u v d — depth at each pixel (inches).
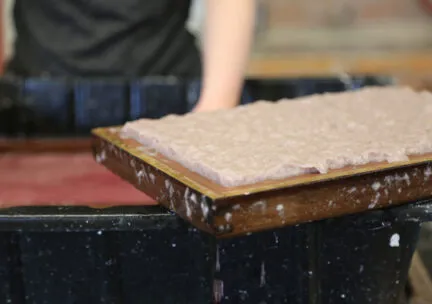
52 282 21.6
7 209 20.7
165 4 47.3
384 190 19.9
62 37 46.8
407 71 73.8
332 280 22.0
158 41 47.6
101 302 21.9
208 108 35.3
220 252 21.2
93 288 21.7
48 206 20.9
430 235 36.3
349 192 19.3
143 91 42.9
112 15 46.4
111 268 21.4
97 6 46.1
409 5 81.2
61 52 46.5
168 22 48.2
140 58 47.3
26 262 21.3
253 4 39.1
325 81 42.2
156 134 22.4
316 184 18.7
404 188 20.2
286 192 18.3
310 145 21.4
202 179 19.0
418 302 26.5
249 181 18.4
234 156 20.1
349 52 77.6
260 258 21.5
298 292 22.1
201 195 17.8
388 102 27.0
